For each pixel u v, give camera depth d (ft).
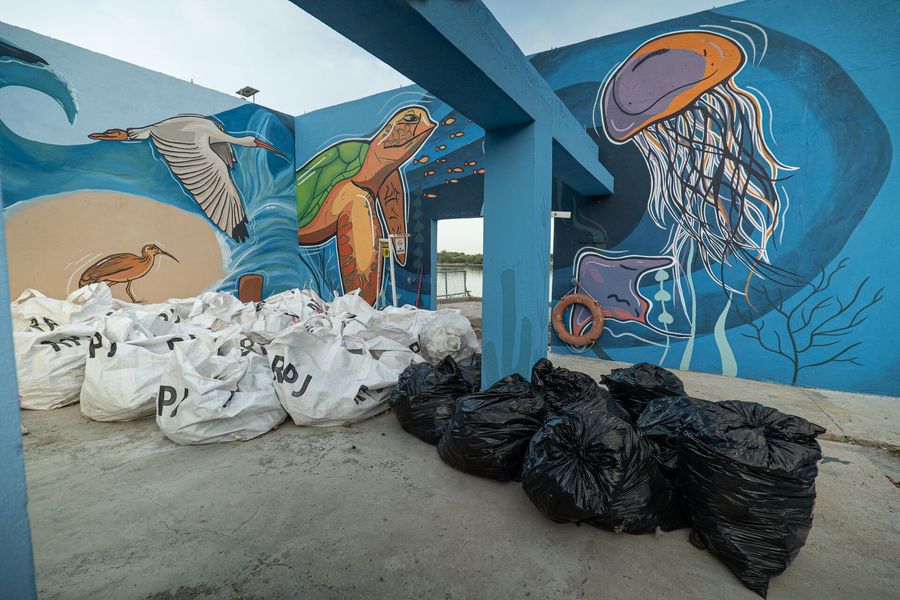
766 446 5.41
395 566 5.55
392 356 12.01
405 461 8.41
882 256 13.05
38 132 17.28
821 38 13.47
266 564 5.57
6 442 2.02
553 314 18.65
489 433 7.43
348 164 25.30
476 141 21.17
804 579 5.41
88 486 7.45
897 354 12.96
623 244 17.24
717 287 15.55
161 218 21.27
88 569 5.45
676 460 6.88
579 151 12.97
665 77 15.94
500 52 7.56
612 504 5.71
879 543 6.15
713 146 15.28
